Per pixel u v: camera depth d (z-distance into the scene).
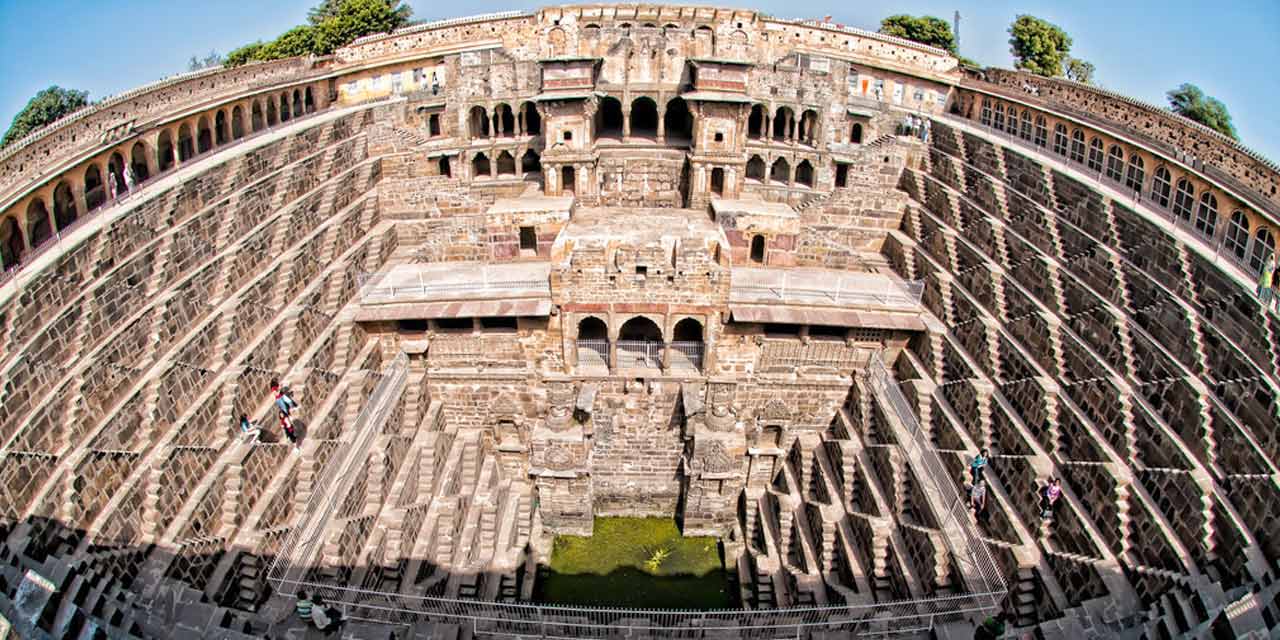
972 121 60.91
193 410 30.33
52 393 26.02
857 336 43.41
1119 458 30.23
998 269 41.38
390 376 40.22
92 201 35.56
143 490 26.98
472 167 57.81
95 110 35.44
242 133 49.31
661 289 40.69
